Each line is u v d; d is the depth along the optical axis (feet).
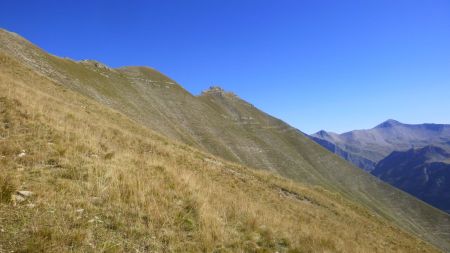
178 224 28.55
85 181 31.42
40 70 196.24
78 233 21.86
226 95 631.56
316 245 35.91
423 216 462.60
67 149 38.65
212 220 31.12
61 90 108.58
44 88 99.19
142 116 265.34
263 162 405.18
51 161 34.73
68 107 76.38
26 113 48.11
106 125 72.69
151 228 26.27
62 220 23.41
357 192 479.82
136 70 461.78
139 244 23.89
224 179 70.13
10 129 40.83
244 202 46.11
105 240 22.72
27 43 232.73
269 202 67.41
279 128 585.63
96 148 42.96
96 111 100.73
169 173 41.96
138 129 101.60
